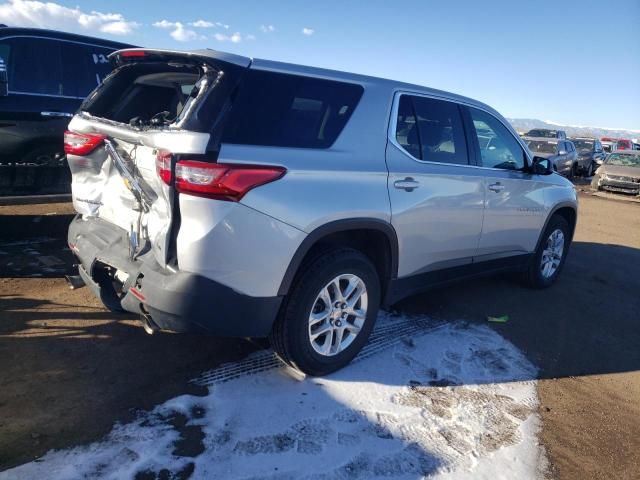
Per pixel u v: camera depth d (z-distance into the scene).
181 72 3.25
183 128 2.59
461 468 2.64
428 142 3.84
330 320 3.26
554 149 19.16
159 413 2.80
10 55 5.82
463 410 3.16
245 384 3.16
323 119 3.17
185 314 2.69
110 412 2.78
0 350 3.31
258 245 2.75
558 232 5.66
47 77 6.06
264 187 2.74
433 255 3.94
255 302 2.83
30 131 5.91
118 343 3.52
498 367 3.76
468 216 4.14
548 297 5.53
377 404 3.09
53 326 3.68
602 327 4.85
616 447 3.01
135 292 2.84
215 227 2.61
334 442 2.72
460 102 4.25
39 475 2.29
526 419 3.16
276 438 2.70
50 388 2.95
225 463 2.48
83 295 4.26
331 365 3.32
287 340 3.08
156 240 2.79
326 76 3.23
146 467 2.40
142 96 3.65
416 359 3.71
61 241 5.79
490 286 5.66
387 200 3.38
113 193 3.28
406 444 2.77
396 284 3.71
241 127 2.76
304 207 2.89
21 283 4.44
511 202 4.64
